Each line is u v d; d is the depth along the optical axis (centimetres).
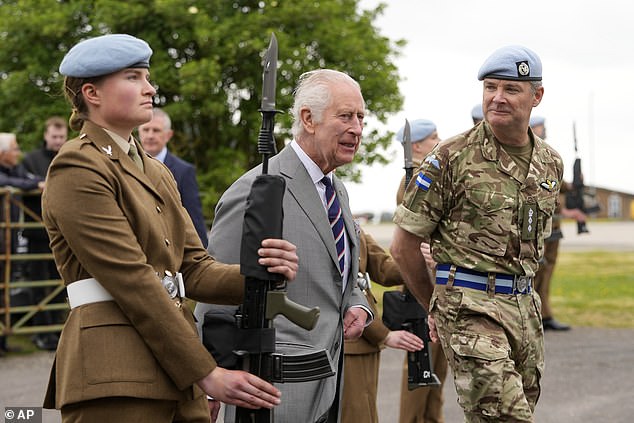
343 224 433
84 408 329
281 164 424
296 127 427
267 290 342
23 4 1231
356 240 438
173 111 1170
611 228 4281
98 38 349
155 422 334
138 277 329
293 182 420
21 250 1007
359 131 421
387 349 1038
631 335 1104
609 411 749
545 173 463
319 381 411
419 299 489
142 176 350
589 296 1448
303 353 392
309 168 424
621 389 828
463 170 454
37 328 977
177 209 364
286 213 416
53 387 344
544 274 1143
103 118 348
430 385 536
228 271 366
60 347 336
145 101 349
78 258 329
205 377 334
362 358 514
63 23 1205
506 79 449
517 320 452
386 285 545
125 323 332
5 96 1259
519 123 453
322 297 416
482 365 436
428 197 457
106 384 325
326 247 418
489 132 459
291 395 404
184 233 364
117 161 344
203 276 368
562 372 901
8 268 973
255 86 1228
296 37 1249
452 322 450
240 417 350
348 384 510
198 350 333
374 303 526
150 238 344
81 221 327
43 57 1236
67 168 332
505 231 451
